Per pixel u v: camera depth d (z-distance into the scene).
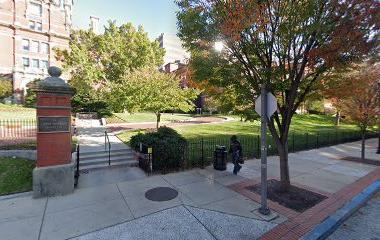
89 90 26.16
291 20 6.00
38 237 4.97
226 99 8.17
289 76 6.91
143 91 15.85
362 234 5.52
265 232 5.34
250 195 7.34
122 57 28.30
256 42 6.57
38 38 43.81
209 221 5.74
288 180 7.67
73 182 7.40
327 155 13.70
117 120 24.94
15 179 7.93
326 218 6.07
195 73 7.31
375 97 11.76
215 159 9.92
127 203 6.64
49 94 7.04
